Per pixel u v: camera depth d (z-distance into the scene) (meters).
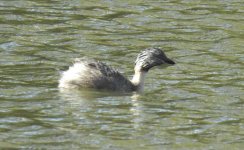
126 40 23.84
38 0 27.80
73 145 15.67
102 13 26.52
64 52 22.42
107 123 16.98
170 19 26.06
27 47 22.72
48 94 18.81
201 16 26.44
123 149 15.56
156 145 15.85
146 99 18.83
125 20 25.84
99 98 18.73
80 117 17.30
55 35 24.02
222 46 23.53
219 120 17.47
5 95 18.59
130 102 18.53
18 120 16.98
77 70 19.56
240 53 22.89
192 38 24.27
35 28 24.64
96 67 19.58
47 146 15.57
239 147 15.90
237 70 21.28
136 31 24.75
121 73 20.83
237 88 19.78
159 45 23.52
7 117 17.14
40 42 23.27
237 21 26.00
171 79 20.50
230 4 27.94
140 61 19.91
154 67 21.48
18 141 15.79
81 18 25.89
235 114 17.89
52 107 17.89
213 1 28.25
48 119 17.09
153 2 27.98
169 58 21.23
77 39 23.70
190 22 25.81
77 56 22.14
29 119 17.06
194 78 20.59
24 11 26.38
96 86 19.28
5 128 16.48
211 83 20.17
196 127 16.98
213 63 21.94
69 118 17.22
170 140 16.16
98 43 23.42
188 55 22.64
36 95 18.70
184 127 16.94
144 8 27.19
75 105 18.09
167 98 18.94
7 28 24.47
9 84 19.44
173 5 27.61
